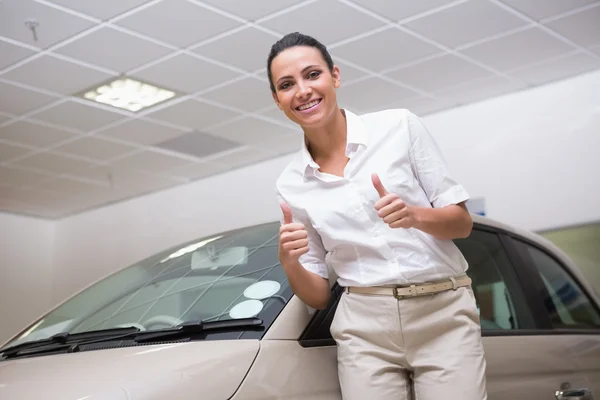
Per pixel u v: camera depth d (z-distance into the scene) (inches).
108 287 94.7
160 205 397.4
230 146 334.6
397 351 72.0
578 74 280.7
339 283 75.9
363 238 71.7
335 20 221.5
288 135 323.6
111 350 72.1
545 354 99.9
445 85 282.5
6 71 243.4
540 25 235.3
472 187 301.1
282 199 76.4
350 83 274.1
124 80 256.8
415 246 71.1
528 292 107.3
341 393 74.0
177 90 267.0
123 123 296.8
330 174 73.0
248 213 364.2
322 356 74.5
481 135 301.1
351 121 72.8
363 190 71.4
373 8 215.2
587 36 246.1
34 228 430.3
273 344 70.5
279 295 76.6
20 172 351.9
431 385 70.7
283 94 73.4
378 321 71.8
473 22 229.5
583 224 275.9
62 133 303.7
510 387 91.5
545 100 287.9
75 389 61.6
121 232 409.1
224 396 64.0
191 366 64.1
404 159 71.9
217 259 89.8
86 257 422.6
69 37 222.1
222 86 265.7
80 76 251.0
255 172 363.9
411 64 259.6
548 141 285.7
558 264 120.4
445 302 71.6
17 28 214.4
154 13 209.8
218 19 215.6
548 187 284.0
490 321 96.2
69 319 89.4
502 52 254.5
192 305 79.9
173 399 61.1
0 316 402.9
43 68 243.0
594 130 276.4
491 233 107.9
